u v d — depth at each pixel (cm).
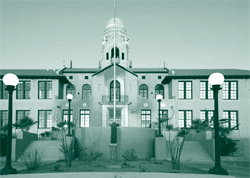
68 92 4744
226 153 3022
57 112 4153
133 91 4191
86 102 4153
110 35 5584
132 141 2773
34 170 1688
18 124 3484
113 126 1916
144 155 2823
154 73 4784
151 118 4153
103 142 2723
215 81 1413
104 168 1753
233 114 4150
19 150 2683
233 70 4516
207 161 2681
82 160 2527
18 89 4250
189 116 4172
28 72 4416
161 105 4172
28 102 4200
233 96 4191
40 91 4269
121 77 4203
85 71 4769
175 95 4219
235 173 1733
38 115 4184
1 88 4234
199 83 4225
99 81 4194
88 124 4131
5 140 2741
